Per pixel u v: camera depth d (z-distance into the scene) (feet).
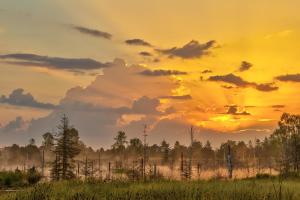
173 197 46.42
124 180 73.87
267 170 209.56
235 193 47.57
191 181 76.48
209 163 287.07
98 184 65.67
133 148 335.67
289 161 178.09
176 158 313.73
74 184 65.92
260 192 47.93
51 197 47.19
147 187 57.93
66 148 163.12
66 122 167.32
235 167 257.55
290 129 186.60
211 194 46.91
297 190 54.44
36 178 105.81
